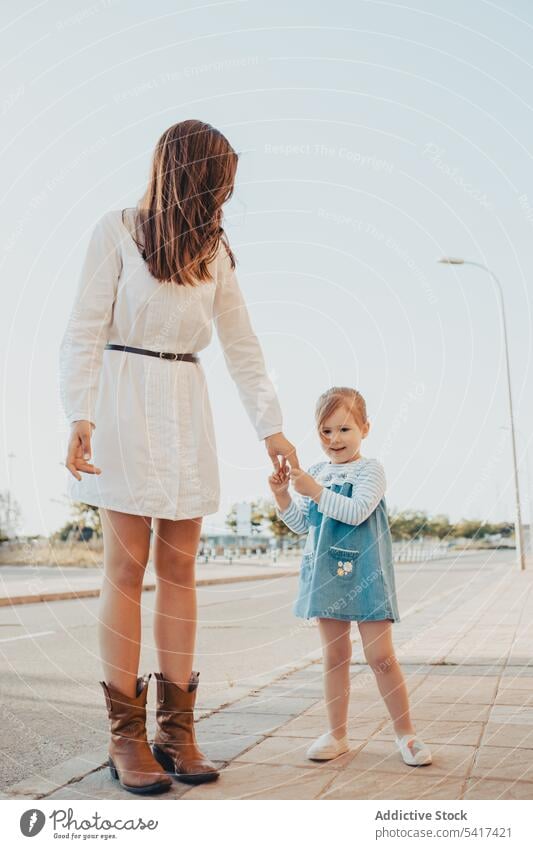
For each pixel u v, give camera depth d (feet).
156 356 8.00
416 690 11.52
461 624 20.44
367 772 7.75
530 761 7.98
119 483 7.73
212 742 8.95
